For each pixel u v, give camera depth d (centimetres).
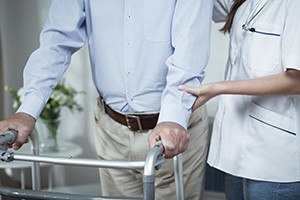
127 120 161
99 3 151
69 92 282
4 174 318
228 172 153
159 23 147
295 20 129
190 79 131
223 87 131
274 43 137
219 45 268
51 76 151
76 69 311
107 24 152
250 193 150
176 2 142
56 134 280
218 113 159
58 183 328
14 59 332
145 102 156
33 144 144
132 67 152
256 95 135
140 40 149
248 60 143
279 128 142
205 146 174
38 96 146
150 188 102
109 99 163
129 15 147
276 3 138
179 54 131
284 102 140
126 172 173
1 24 329
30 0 322
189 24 133
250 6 148
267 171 144
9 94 331
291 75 130
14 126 134
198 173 175
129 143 164
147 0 145
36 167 146
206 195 288
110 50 154
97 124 175
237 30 150
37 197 108
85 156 320
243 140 148
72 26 157
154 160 103
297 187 144
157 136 117
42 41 156
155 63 151
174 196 170
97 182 320
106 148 174
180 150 119
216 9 176
